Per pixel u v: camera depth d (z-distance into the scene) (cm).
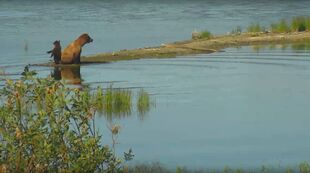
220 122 6141
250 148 5216
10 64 10962
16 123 3753
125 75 9194
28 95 3906
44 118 3747
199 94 7594
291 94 7438
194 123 6116
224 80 8556
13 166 3781
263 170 4597
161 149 5216
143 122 6156
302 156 4959
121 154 5062
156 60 10688
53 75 9406
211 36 13762
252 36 13300
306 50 11325
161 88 8062
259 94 7500
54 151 3753
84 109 3812
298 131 5741
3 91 3844
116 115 6456
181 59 10694
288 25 14825
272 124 6009
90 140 3794
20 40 16612
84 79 8944
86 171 3784
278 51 11288
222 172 4569
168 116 6406
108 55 11256
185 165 4747
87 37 10544
